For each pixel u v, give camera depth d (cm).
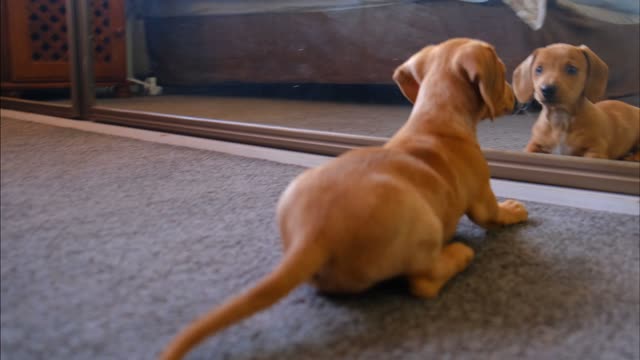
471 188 86
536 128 145
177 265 82
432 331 65
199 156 150
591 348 62
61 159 146
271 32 296
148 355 60
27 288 75
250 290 58
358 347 61
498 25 215
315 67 283
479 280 77
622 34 184
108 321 67
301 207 67
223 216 103
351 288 69
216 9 316
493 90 88
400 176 73
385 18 254
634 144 143
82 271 80
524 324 66
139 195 116
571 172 118
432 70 94
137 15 336
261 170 135
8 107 249
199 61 329
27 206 108
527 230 96
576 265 82
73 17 210
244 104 274
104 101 290
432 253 71
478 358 60
